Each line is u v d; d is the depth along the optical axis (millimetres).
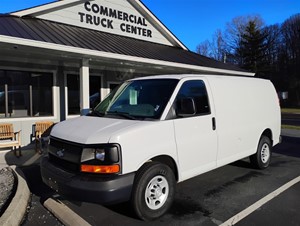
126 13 12828
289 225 3650
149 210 3709
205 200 4469
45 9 10031
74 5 11000
